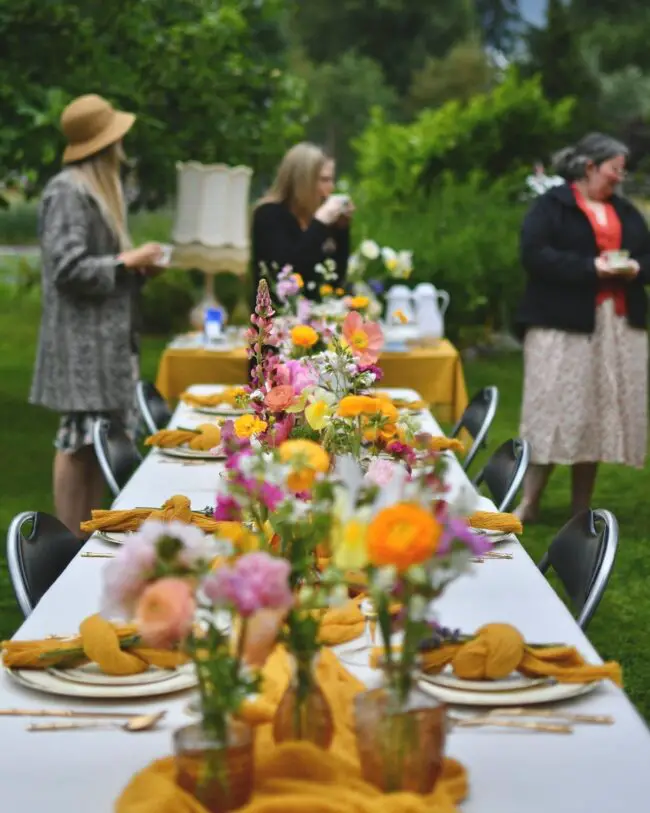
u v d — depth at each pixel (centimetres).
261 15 1024
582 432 562
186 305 1312
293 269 547
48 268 489
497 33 4434
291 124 995
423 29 4247
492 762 169
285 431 279
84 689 190
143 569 149
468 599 242
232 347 624
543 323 559
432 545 146
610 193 562
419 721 154
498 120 1300
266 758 160
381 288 661
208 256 700
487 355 1205
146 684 192
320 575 212
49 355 497
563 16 2178
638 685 426
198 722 155
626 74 3528
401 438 279
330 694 182
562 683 192
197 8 945
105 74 839
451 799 156
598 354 561
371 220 1137
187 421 449
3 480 739
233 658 152
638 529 639
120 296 500
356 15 4219
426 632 152
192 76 905
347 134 3903
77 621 227
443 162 1293
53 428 909
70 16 820
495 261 1132
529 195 1273
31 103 799
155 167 898
